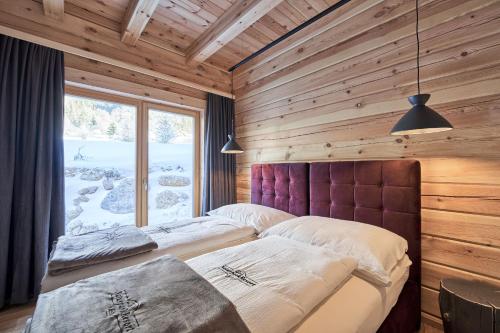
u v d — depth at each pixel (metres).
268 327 0.84
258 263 1.29
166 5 2.18
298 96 2.51
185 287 1.03
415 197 1.63
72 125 2.41
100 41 2.36
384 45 1.86
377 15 1.91
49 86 2.07
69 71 2.20
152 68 2.70
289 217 2.32
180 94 2.95
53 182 2.10
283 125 2.67
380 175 1.80
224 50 2.93
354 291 1.19
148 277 1.14
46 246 1.99
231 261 1.33
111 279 1.12
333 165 2.08
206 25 2.47
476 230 1.46
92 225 2.52
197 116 3.30
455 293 1.23
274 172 2.63
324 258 1.29
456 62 1.53
